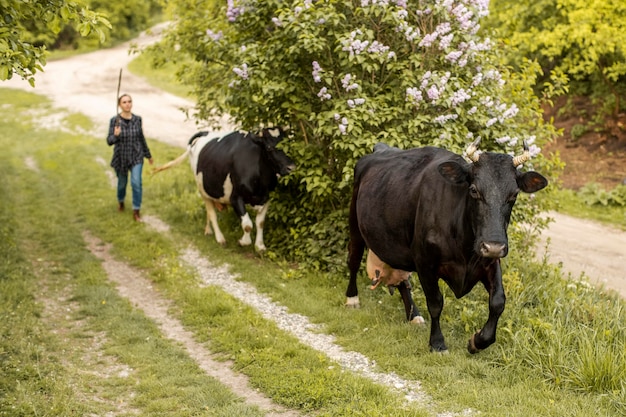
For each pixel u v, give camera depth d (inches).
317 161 415.8
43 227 525.0
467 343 295.1
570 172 862.5
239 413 241.4
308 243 422.9
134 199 543.2
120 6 2361.0
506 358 274.2
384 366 282.7
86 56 2091.5
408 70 398.6
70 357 301.9
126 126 541.3
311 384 261.9
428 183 282.5
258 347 307.6
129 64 1911.9
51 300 378.6
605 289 446.6
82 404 251.6
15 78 1669.5
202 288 388.5
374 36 421.7
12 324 327.6
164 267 431.8
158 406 251.1
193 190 636.7
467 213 262.5
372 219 313.0
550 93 492.1
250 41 456.4
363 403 244.5
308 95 422.3
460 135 398.6
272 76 422.9
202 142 488.7
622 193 709.3
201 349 314.0
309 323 341.7
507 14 897.5
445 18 402.9
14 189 668.7
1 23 265.9
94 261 444.8
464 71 417.1
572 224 644.1
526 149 258.4
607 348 268.8
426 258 281.6
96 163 800.9
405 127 404.2
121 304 370.0
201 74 555.2
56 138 1016.9
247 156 446.0
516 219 430.3
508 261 386.3
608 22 784.3
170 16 597.3
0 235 487.2
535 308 322.0
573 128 994.1
